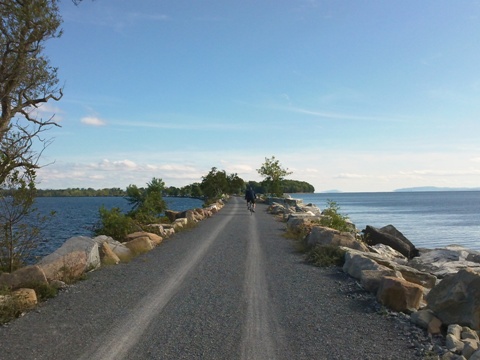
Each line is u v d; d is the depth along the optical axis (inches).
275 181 2568.9
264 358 205.5
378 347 219.3
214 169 3179.1
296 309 288.0
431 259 682.2
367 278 339.9
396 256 798.5
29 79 371.6
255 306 294.7
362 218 2551.7
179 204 3590.1
